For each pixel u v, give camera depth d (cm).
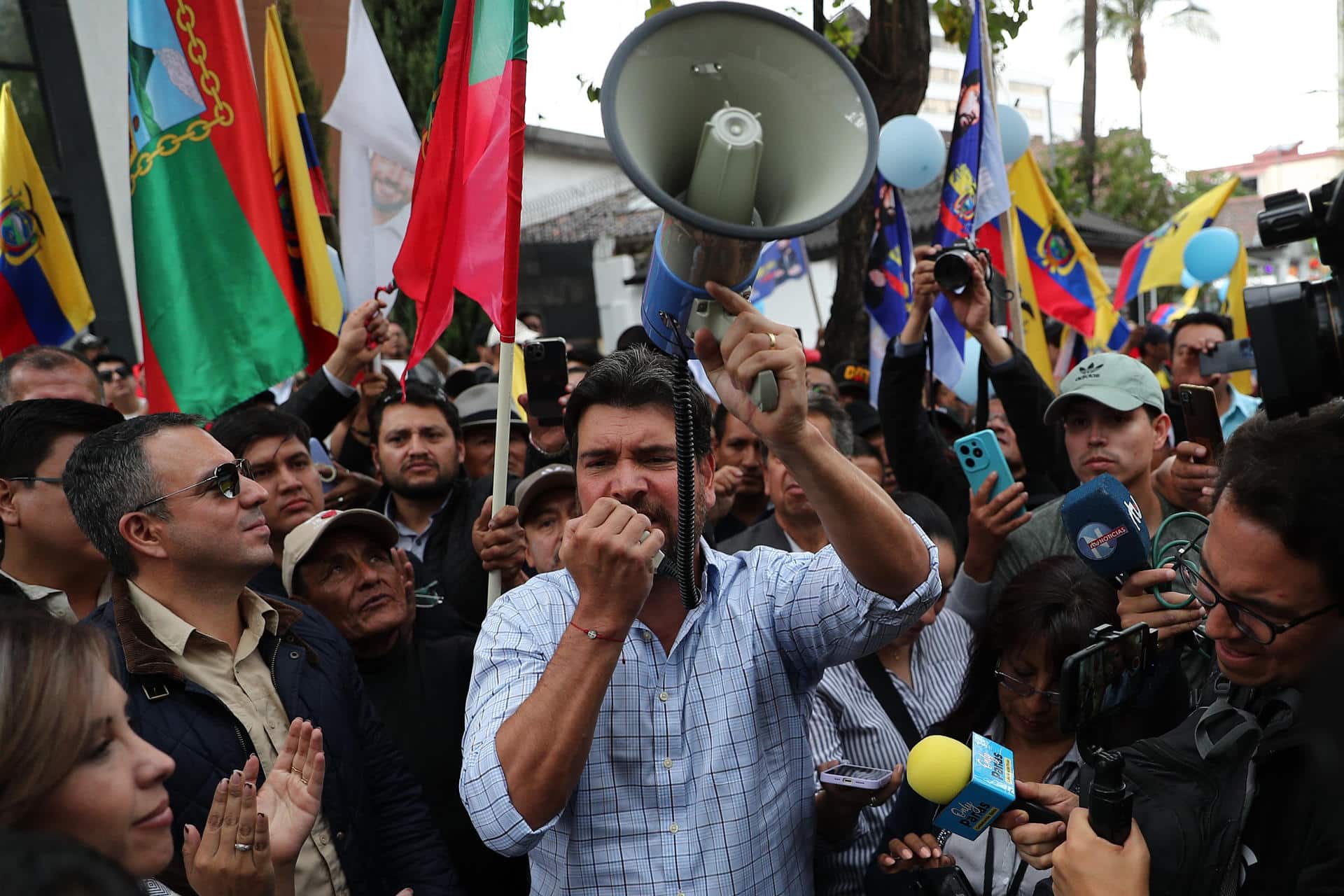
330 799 220
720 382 153
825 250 1705
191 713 209
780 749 185
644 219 2200
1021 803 168
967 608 309
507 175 257
